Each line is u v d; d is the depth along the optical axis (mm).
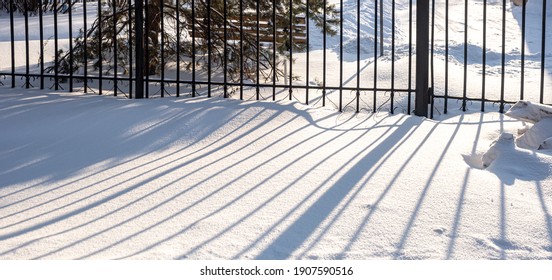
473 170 5320
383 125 6895
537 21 20172
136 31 7812
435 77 8781
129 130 6570
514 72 10719
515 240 3982
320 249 3850
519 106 6215
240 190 4914
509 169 5270
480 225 4199
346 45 14102
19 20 18438
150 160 5805
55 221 4332
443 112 7676
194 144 6297
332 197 4727
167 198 4770
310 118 7102
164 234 4066
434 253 3803
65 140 6320
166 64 10133
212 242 3932
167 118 6902
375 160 5621
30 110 7207
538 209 4484
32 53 11508
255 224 4223
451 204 4559
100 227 4203
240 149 6082
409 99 7520
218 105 7395
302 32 10750
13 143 6246
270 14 9906
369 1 22109
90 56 9609
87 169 5551
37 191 5004
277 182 5090
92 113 7047
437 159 5633
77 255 3750
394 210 4445
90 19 17688
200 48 9695
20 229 4184
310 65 10805
